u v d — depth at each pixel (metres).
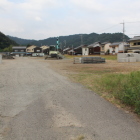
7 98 4.23
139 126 2.59
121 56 20.05
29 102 3.90
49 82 6.44
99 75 8.16
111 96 4.25
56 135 2.34
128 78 5.93
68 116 3.02
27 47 78.81
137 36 35.91
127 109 3.35
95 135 2.32
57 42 42.94
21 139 2.24
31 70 11.05
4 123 2.75
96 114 3.10
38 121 2.82
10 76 8.14
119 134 2.34
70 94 4.57
